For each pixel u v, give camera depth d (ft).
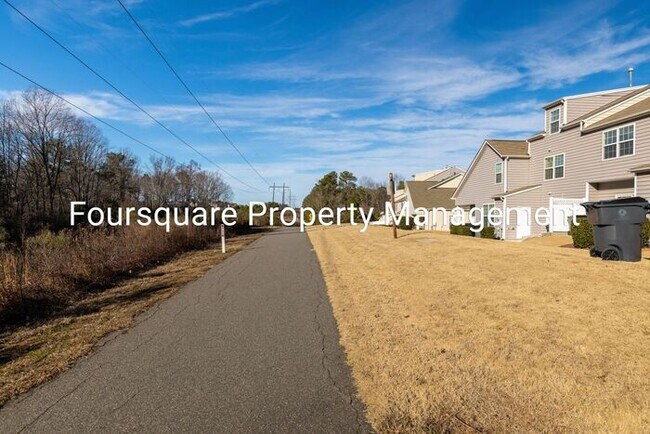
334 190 253.03
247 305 26.40
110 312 25.40
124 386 14.38
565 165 74.64
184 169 217.97
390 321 20.98
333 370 15.23
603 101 73.87
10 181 121.29
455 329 18.94
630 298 21.40
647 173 55.57
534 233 80.53
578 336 16.80
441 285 28.25
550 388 12.73
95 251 39.14
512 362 14.80
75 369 16.11
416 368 14.88
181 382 14.60
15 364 16.79
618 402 11.70
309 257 52.60
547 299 22.44
